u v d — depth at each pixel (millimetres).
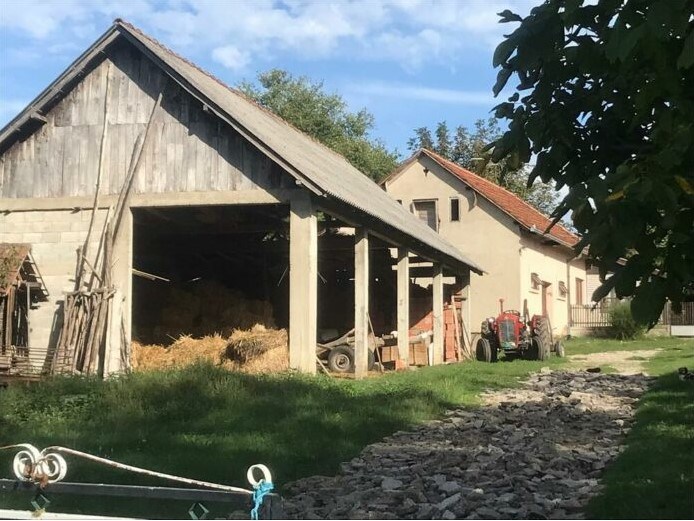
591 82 4566
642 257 3260
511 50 4242
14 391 13344
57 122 17797
